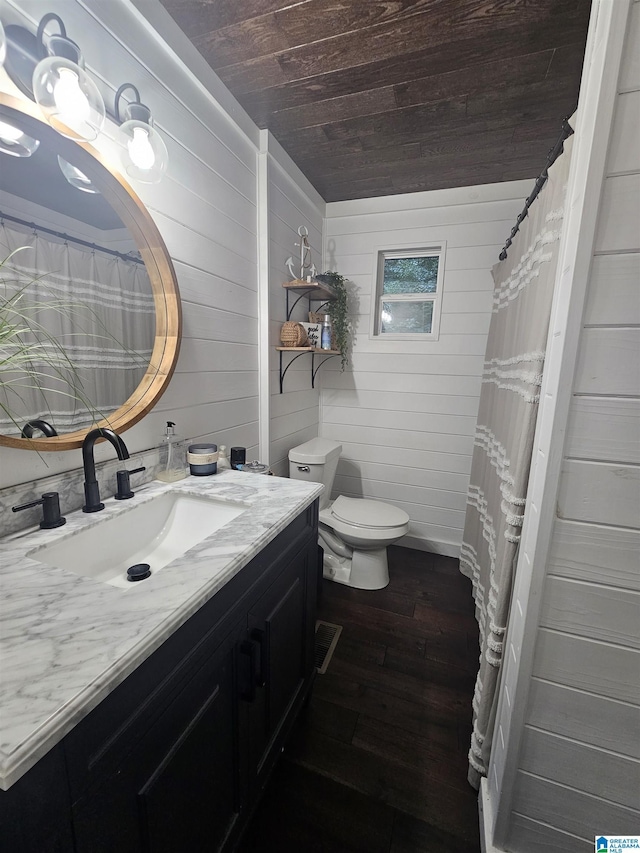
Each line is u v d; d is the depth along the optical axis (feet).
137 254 3.88
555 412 2.47
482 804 3.44
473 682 5.03
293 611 3.83
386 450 8.91
